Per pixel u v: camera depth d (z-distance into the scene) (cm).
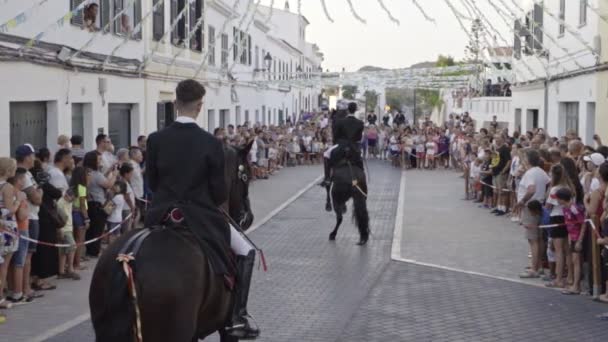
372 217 2156
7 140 1467
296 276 1350
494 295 1202
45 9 1619
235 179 751
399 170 3809
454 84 4800
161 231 594
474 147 2550
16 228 1075
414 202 2481
